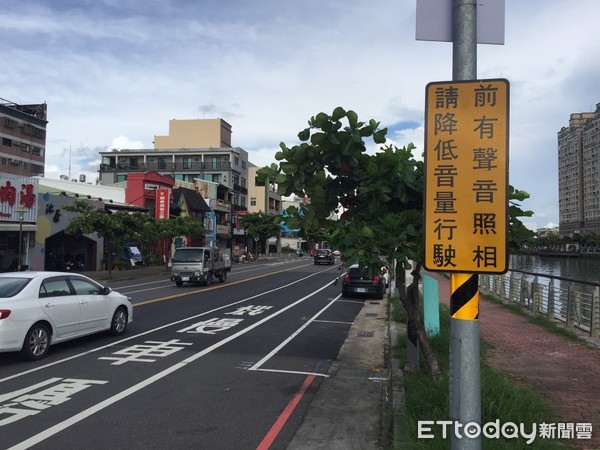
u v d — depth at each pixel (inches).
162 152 2669.8
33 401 238.2
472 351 116.1
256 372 301.6
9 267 1052.5
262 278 1149.1
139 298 695.7
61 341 345.1
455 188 118.0
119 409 228.7
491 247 115.3
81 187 1640.0
